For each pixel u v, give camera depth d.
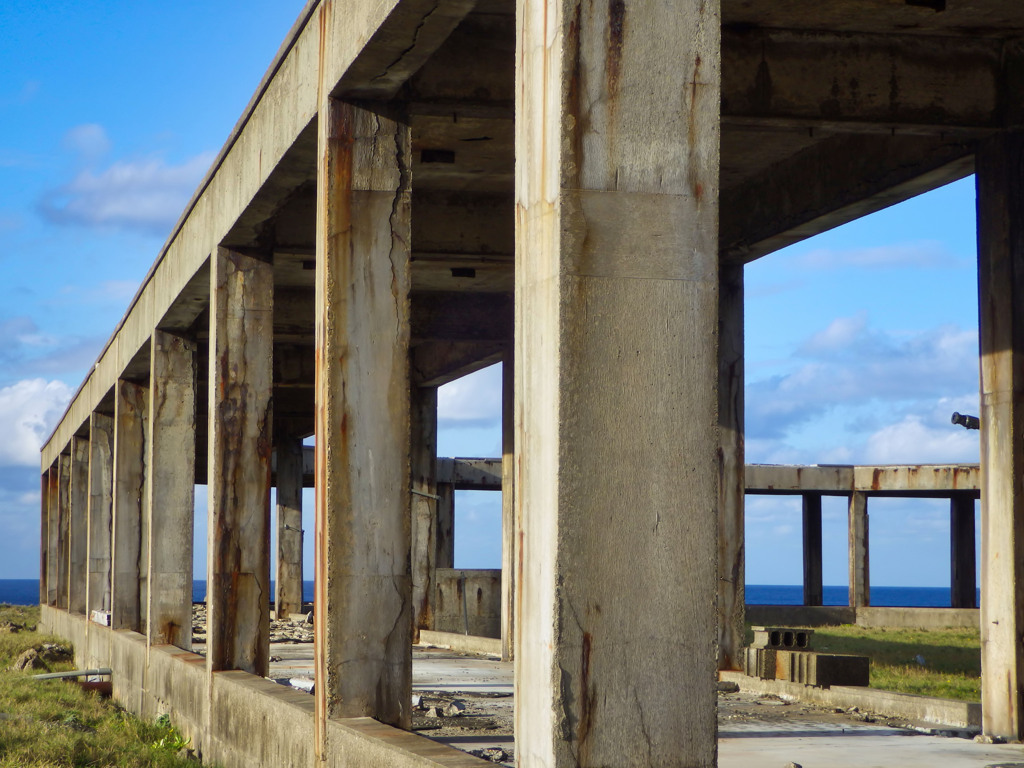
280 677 14.80
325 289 8.38
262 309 12.38
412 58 7.82
